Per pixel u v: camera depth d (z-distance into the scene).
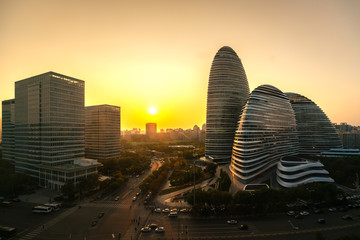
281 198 130.50
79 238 103.38
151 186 181.88
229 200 130.12
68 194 161.75
